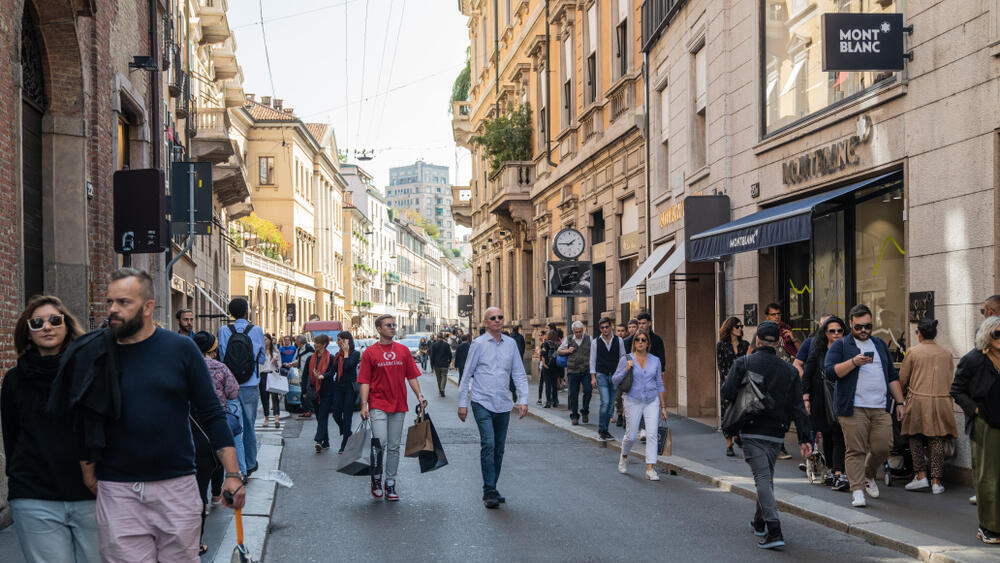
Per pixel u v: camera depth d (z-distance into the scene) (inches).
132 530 161.2
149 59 583.2
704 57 654.5
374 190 4020.7
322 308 2701.8
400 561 271.7
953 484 366.3
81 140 446.6
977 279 351.9
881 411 337.4
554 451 538.6
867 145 430.9
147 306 164.4
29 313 167.6
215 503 342.6
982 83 348.5
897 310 422.9
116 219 476.1
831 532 305.1
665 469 459.2
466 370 368.5
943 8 373.1
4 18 336.5
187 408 167.9
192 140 1116.5
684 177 692.7
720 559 269.1
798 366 398.3
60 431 165.2
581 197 1036.5
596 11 971.9
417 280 5398.6
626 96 856.9
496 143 1307.8
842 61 391.2
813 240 511.2
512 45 1389.0
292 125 2300.7
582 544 290.5
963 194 360.2
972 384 271.7
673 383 767.7
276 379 610.2
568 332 738.2
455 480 428.1
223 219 1433.3
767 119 546.0
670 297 769.6
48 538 165.0
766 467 289.4
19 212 350.3
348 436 540.1
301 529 320.2
